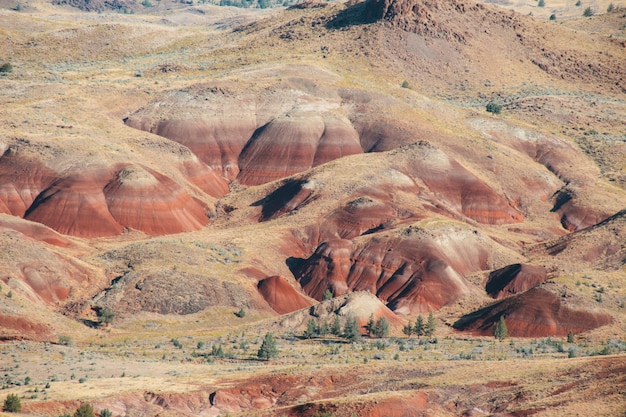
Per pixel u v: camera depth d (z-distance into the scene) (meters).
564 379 175.12
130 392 180.62
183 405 179.38
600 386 165.62
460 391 177.75
